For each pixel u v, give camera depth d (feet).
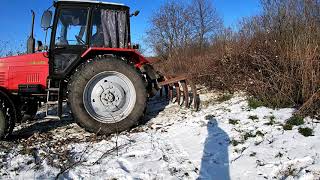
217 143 13.91
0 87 16.19
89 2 18.40
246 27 25.99
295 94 17.30
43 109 23.44
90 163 12.80
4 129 16.06
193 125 16.34
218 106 19.12
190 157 12.94
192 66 31.12
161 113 20.01
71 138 16.58
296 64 17.69
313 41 17.83
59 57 18.16
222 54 25.34
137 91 17.71
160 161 12.76
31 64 18.21
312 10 21.04
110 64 17.35
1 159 13.29
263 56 19.27
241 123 15.66
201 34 85.25
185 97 19.90
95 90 17.43
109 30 18.76
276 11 23.95
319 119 15.12
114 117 17.54
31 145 15.29
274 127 14.67
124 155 13.44
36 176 11.64
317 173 10.67
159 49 77.46
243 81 21.31
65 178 11.51
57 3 18.13
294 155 12.07
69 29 18.29
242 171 11.52
